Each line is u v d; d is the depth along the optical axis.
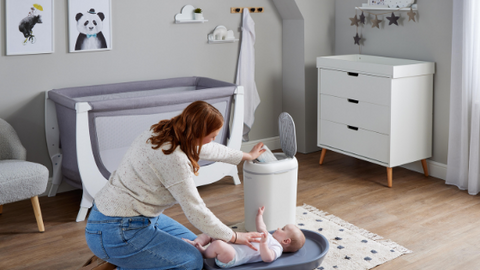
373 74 3.19
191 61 3.64
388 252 2.29
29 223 2.72
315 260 1.94
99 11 3.16
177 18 3.49
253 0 3.85
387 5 3.55
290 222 2.52
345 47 4.00
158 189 1.71
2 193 2.39
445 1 3.17
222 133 3.21
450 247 2.35
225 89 3.10
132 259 1.75
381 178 3.41
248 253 1.92
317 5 3.90
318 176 3.47
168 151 1.63
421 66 3.20
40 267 2.23
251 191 2.43
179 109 2.95
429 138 3.38
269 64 4.07
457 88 3.10
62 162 3.00
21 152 2.76
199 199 1.72
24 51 2.95
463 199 2.98
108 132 2.75
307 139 4.08
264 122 4.14
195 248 1.87
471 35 2.96
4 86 2.94
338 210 2.84
